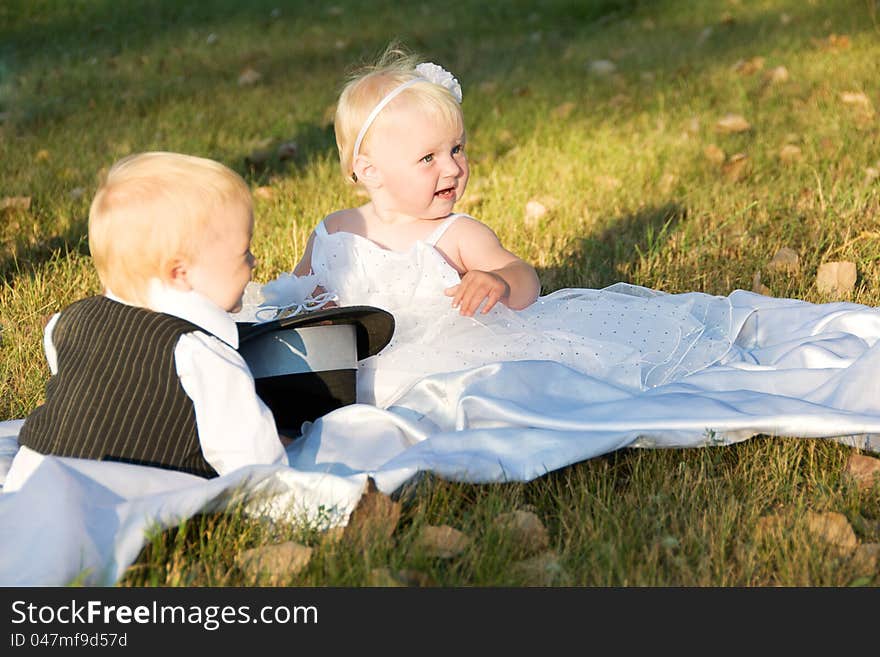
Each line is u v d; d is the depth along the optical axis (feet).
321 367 9.36
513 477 8.57
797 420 9.06
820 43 28.19
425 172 10.34
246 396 8.29
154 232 8.19
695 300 12.17
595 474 9.02
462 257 10.71
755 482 8.85
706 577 7.59
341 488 8.04
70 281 14.26
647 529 8.19
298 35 37.52
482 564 7.67
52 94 28.55
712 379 10.36
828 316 11.75
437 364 10.12
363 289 10.58
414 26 37.76
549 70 28.78
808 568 7.65
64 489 7.45
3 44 36.68
